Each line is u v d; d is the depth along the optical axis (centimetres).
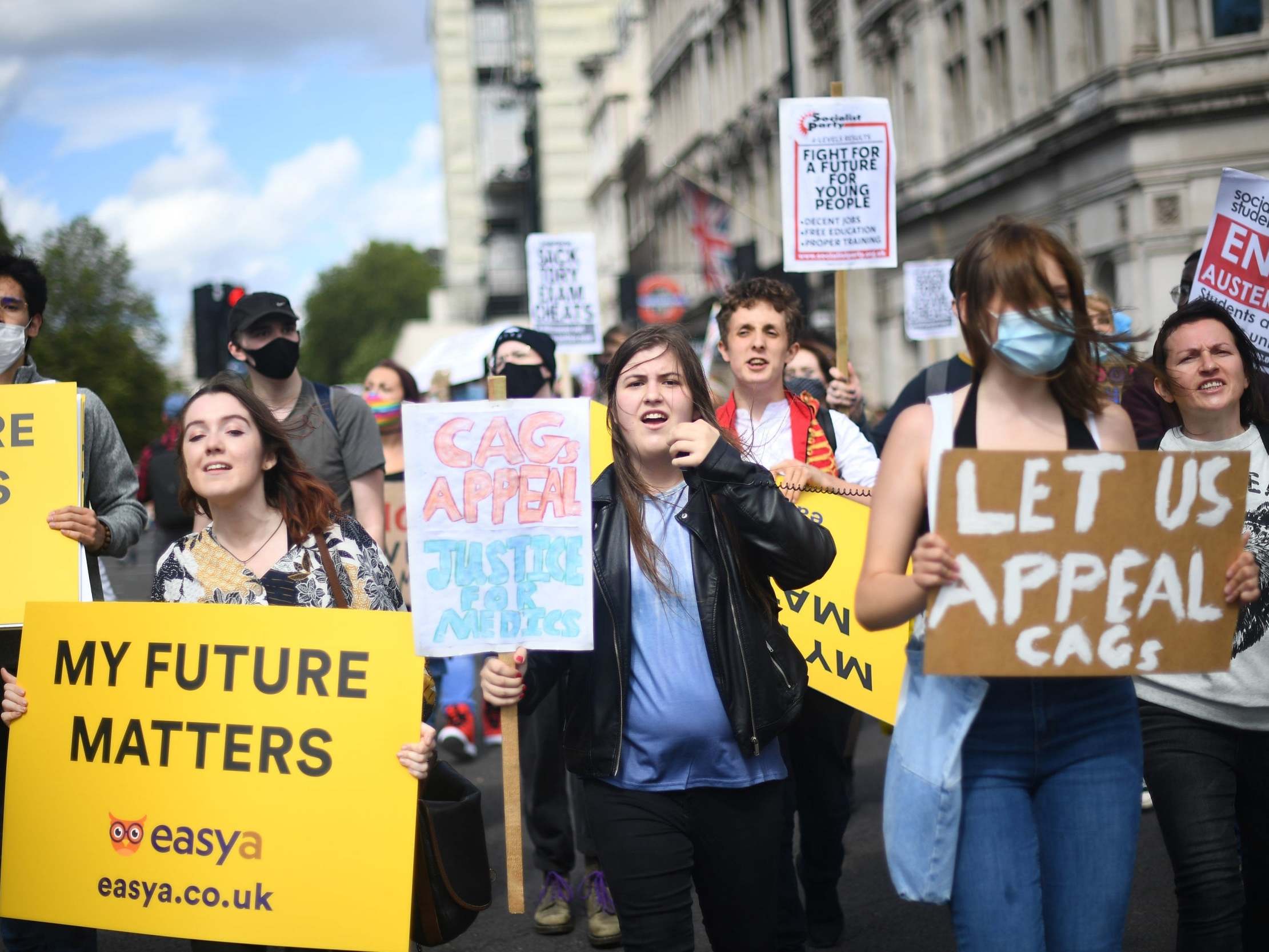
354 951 324
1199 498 266
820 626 438
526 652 321
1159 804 345
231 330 510
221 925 326
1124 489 264
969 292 264
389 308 10000
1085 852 268
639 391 319
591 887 493
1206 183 1859
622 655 314
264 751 329
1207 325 358
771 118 3394
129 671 338
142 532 419
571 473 319
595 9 8075
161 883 330
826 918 459
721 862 316
